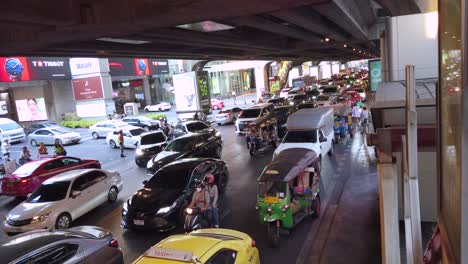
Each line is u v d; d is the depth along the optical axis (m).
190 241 7.01
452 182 1.97
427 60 10.06
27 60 39.72
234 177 16.73
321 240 9.84
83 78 45.38
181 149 18.61
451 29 1.90
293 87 57.06
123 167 21.25
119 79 58.75
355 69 108.44
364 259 8.66
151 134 21.50
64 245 7.59
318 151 15.84
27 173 16.31
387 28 10.35
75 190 12.97
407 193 3.87
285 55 39.88
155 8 10.23
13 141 35.16
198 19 11.33
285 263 8.95
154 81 67.94
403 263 8.13
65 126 44.00
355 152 18.94
